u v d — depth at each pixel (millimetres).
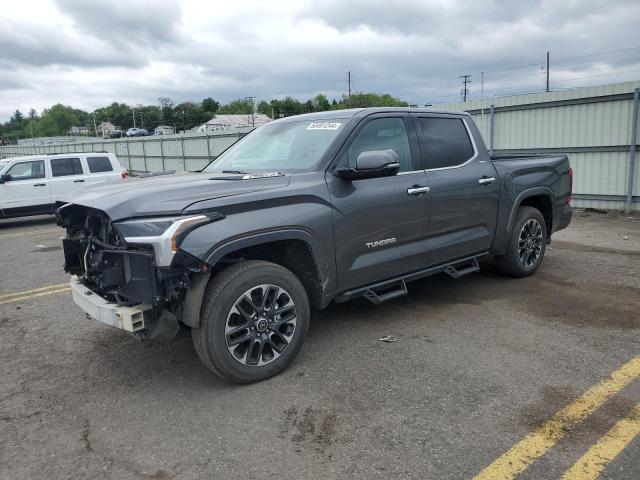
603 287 5812
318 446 3010
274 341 3865
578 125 12211
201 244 3367
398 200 4543
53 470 2896
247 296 3639
